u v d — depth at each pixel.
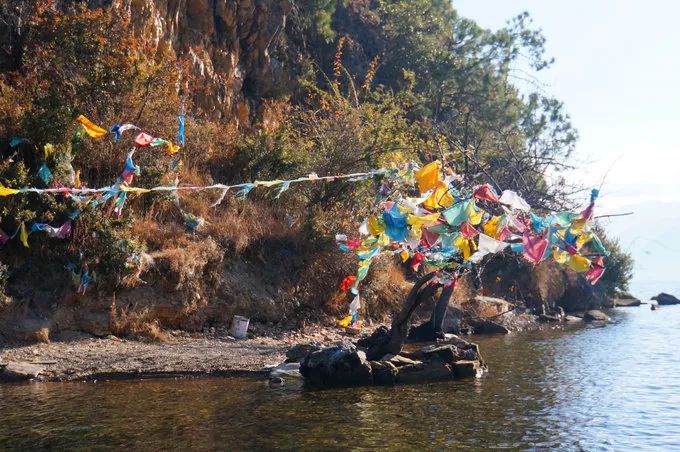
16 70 21.75
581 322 33.00
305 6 36.31
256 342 19.45
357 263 23.75
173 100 22.05
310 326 22.06
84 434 10.88
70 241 17.86
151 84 21.44
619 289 47.81
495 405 13.46
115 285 18.22
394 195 12.50
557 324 31.62
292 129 28.28
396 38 41.38
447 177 11.40
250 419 11.99
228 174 24.25
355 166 25.14
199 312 19.94
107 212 18.53
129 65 20.72
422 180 10.92
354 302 14.35
